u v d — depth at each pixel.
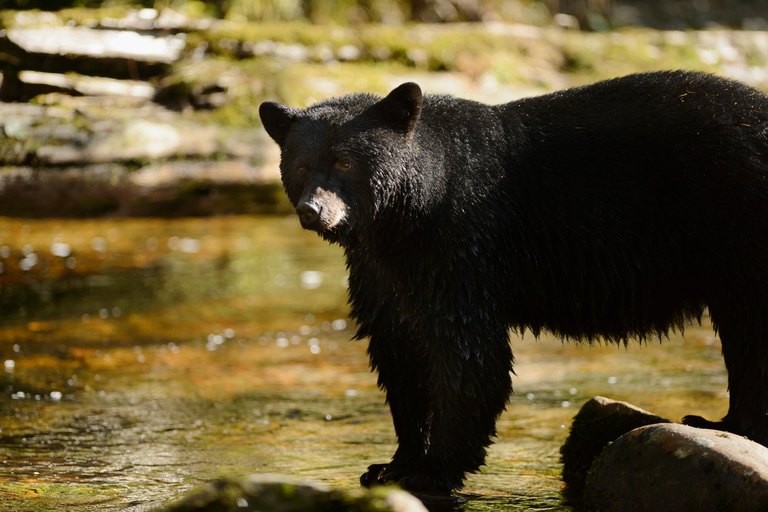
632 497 6.83
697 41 28.73
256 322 15.88
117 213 21.47
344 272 19.59
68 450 8.74
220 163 21.50
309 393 11.56
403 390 8.52
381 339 8.50
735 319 8.01
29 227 21.09
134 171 21.03
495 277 8.05
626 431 8.21
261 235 22.06
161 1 26.27
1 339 14.11
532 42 26.70
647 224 8.07
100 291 17.31
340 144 7.73
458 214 7.83
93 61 22.69
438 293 7.86
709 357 13.13
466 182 7.91
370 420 10.23
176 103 22.50
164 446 8.97
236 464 8.34
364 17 29.47
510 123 8.33
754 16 34.66
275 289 18.12
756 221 7.77
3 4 25.33
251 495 4.98
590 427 8.53
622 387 11.42
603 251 8.16
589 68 26.64
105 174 20.91
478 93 24.08
